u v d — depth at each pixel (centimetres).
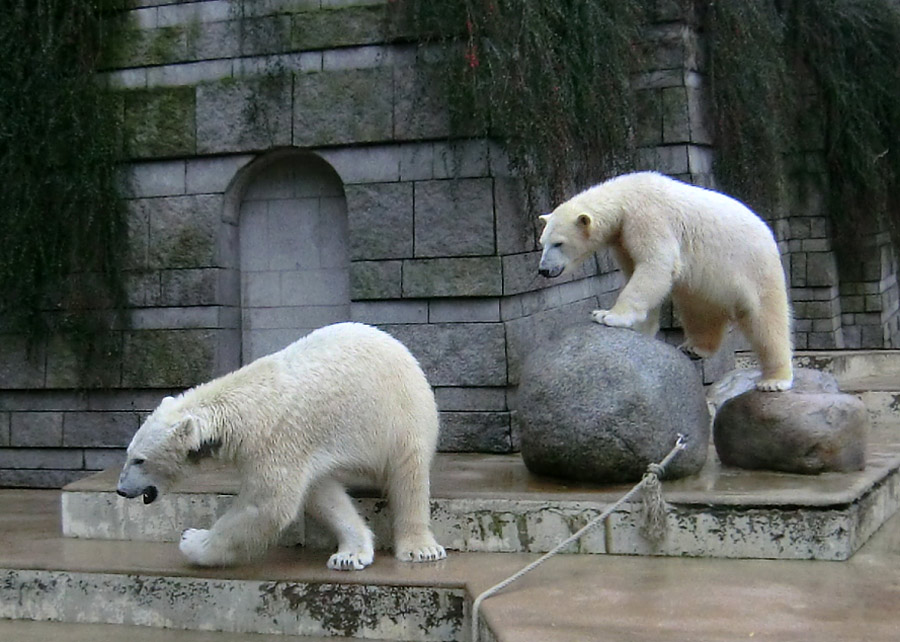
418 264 604
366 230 616
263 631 407
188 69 650
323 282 652
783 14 1019
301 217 655
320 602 400
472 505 439
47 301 659
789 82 948
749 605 348
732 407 492
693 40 741
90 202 645
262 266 664
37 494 645
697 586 374
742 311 487
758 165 802
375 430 410
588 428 447
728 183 761
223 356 650
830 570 393
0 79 651
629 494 416
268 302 663
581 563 414
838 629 320
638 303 473
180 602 419
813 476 464
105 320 656
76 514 494
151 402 655
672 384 456
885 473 476
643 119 727
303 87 627
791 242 1050
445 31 592
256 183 662
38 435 671
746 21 783
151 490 406
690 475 466
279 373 409
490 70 573
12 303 654
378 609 392
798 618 332
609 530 426
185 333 646
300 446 400
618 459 447
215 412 399
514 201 604
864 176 1011
